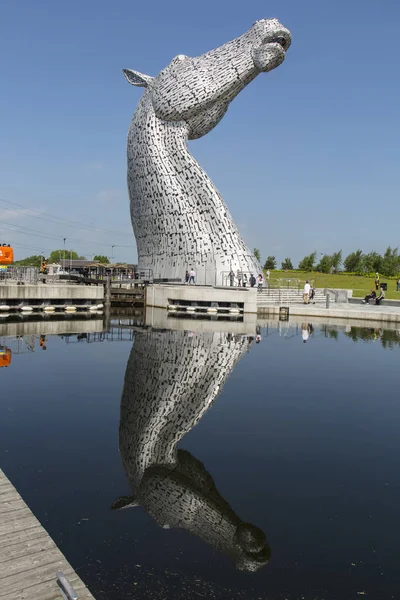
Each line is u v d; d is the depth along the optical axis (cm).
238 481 543
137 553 402
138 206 2938
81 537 423
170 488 522
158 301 2738
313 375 1095
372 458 616
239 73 2602
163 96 2688
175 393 913
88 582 362
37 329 1734
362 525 453
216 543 420
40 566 338
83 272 3538
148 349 1370
